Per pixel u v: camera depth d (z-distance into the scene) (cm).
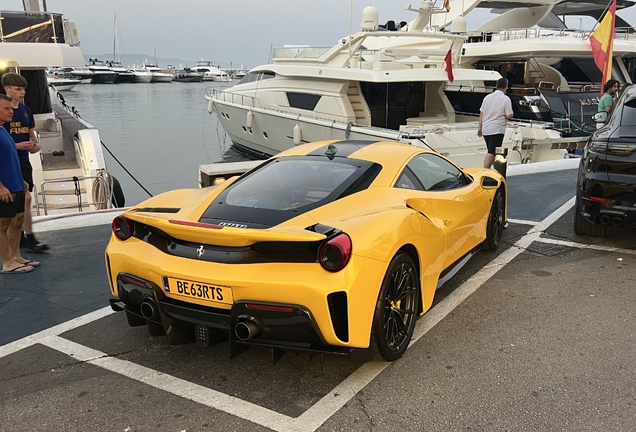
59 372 297
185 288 276
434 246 332
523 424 244
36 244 522
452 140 1046
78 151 1021
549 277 427
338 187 313
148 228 304
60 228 575
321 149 377
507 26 1773
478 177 459
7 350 322
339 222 274
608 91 980
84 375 294
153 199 345
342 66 1232
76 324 357
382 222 281
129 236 307
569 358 301
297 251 259
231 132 1686
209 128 2805
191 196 344
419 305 324
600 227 517
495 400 262
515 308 370
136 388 280
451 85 1527
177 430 245
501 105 866
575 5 1789
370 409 257
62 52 1014
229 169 728
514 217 613
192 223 273
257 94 1475
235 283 259
